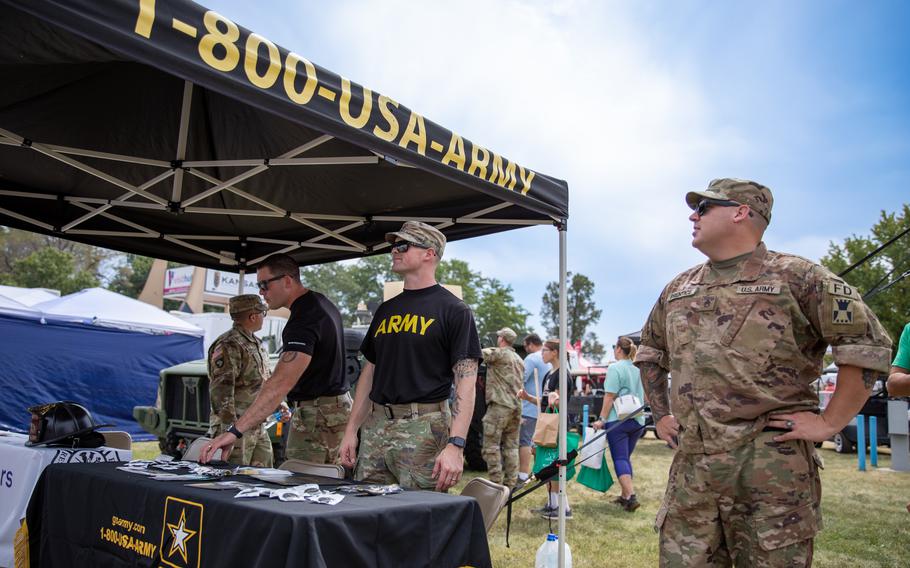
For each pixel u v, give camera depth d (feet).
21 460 10.88
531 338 23.70
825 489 25.12
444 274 197.88
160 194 13.89
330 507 5.74
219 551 5.71
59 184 13.20
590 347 291.79
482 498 7.99
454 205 13.26
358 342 22.38
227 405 12.46
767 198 7.54
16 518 10.51
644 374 8.39
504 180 9.69
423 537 6.15
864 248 65.10
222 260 17.25
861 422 31.68
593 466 19.58
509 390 19.93
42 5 4.73
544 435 18.22
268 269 11.28
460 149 8.73
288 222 15.39
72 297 31.22
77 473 7.94
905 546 16.33
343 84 7.09
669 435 7.72
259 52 6.25
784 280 7.09
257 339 13.58
